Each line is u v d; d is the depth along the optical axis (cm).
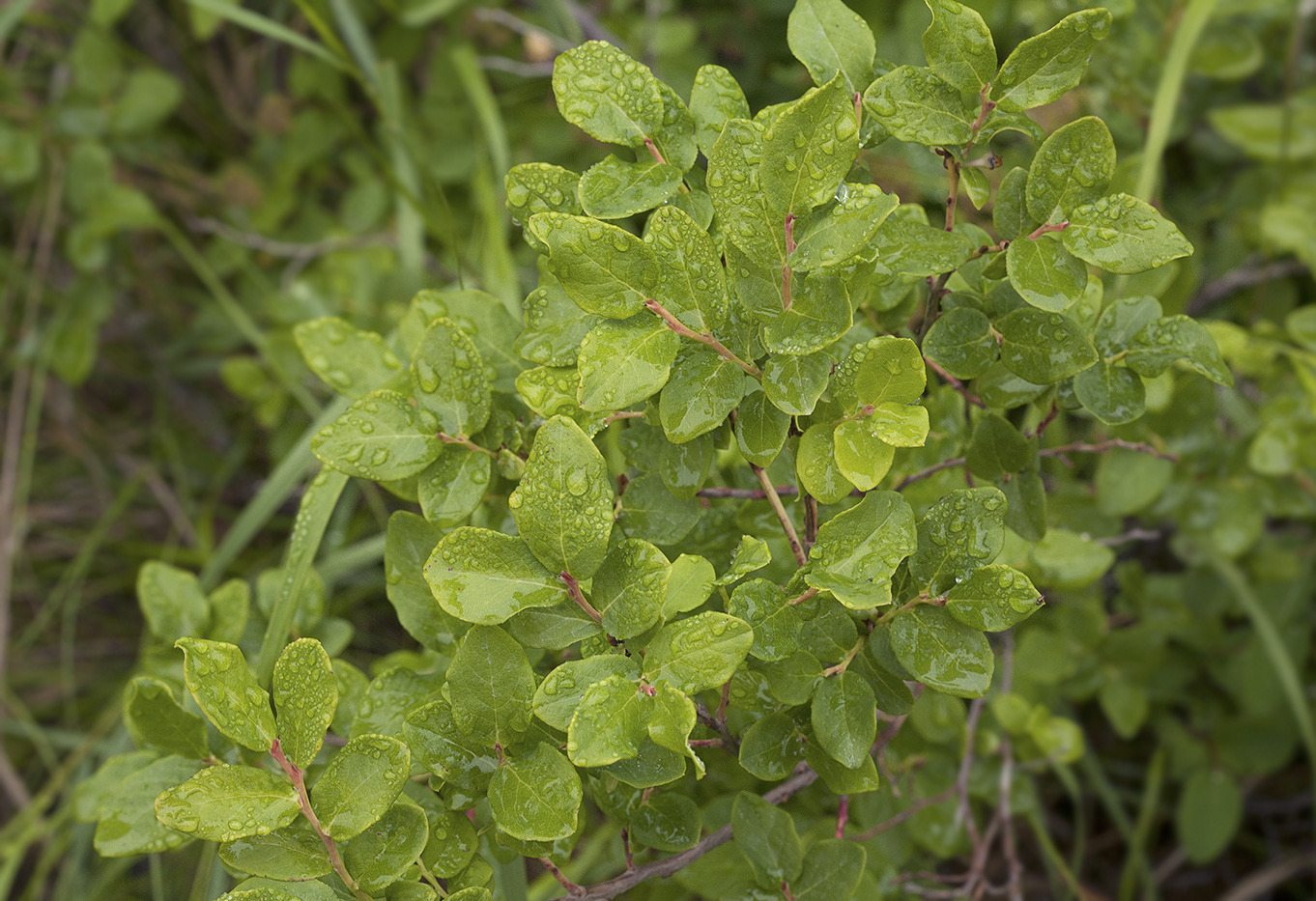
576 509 48
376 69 89
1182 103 94
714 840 54
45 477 118
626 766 49
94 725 106
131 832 53
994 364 53
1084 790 95
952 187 52
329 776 49
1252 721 84
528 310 51
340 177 118
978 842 65
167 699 53
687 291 48
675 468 51
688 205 51
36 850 104
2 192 120
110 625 114
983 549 49
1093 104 77
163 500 111
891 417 48
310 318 99
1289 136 86
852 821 62
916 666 50
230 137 122
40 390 107
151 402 125
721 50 100
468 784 50
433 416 52
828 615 50
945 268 51
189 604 59
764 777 51
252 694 49
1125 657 76
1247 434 77
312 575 59
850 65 51
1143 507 72
